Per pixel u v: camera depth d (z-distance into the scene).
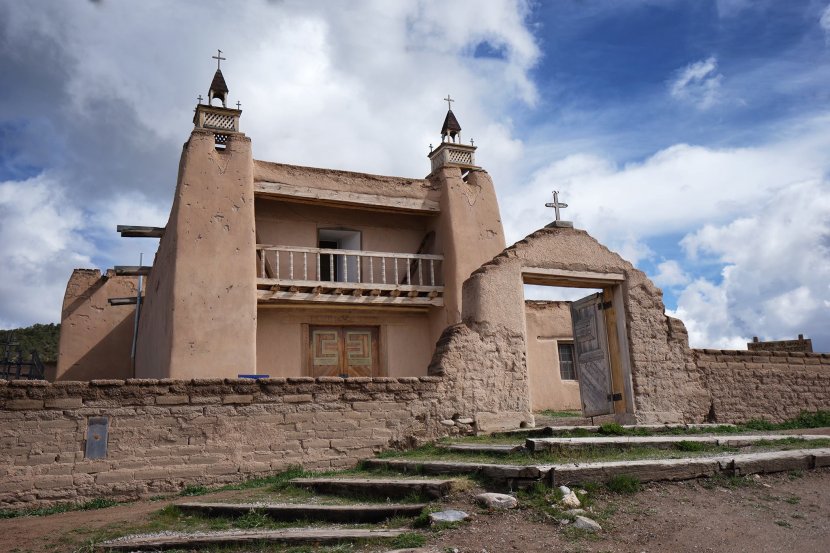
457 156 18.73
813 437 10.61
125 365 21.03
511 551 5.79
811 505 7.29
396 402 11.17
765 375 14.53
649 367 13.61
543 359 20.78
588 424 13.23
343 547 6.14
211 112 15.95
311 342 17.61
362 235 18.62
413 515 6.95
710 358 14.20
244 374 14.42
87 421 9.25
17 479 8.80
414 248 19.22
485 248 17.98
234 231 15.12
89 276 21.42
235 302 14.72
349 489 8.20
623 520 6.55
